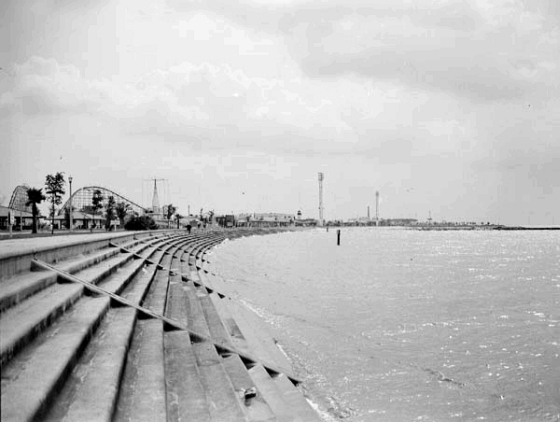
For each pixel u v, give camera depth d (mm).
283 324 18500
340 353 14766
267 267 45656
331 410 10203
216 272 34844
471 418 10242
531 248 109000
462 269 50906
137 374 6598
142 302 11945
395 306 24797
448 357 15102
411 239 169750
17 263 8758
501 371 13742
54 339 6191
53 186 76688
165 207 144875
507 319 21844
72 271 11047
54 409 4578
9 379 4688
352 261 58938
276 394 8914
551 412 10734
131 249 23688
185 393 6582
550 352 15945
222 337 11867
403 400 11094
